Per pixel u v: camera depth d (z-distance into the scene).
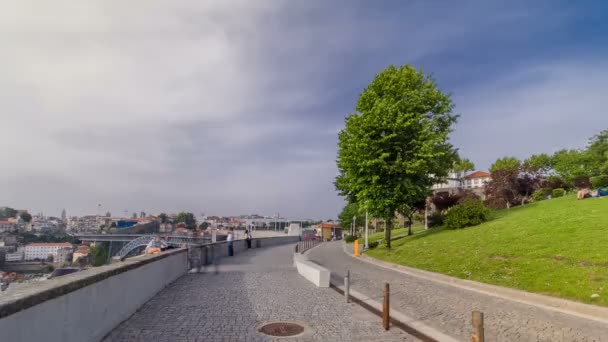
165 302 10.30
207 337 7.08
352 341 7.08
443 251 20.56
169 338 6.98
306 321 8.49
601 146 39.12
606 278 10.77
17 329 4.18
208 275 16.05
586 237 15.62
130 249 68.75
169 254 13.59
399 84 27.58
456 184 69.06
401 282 14.79
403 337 7.45
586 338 7.21
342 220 74.19
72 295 5.66
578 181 40.28
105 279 7.09
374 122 25.62
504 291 11.97
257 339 7.04
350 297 11.48
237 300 10.67
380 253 26.36
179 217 137.88
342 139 30.27
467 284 13.78
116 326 7.68
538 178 43.41
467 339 7.33
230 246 27.55
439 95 29.30
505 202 43.94
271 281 14.40
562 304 9.85
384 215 27.20
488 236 20.97
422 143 25.88
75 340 5.75
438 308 10.01
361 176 27.45
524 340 7.20
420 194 27.67
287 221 108.38
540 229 19.33
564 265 12.83
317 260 25.50
